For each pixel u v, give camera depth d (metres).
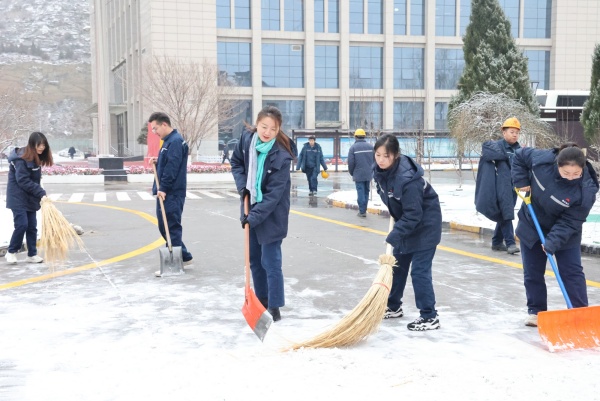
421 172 4.98
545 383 3.83
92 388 3.90
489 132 17.89
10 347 4.80
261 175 5.30
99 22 55.50
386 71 54.97
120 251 9.27
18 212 8.17
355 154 13.34
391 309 5.59
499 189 8.61
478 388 3.74
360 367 4.10
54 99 182.25
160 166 7.60
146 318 5.62
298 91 53.97
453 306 5.99
